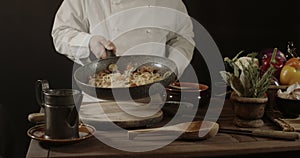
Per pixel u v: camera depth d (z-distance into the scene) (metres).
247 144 1.58
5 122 3.09
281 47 3.43
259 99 1.75
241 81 1.80
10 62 3.14
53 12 3.12
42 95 1.64
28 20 3.10
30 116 1.80
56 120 1.52
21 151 3.23
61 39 2.44
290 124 1.78
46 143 1.54
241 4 3.38
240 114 1.79
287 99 1.86
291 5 3.44
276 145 1.56
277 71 2.16
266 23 3.43
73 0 2.58
